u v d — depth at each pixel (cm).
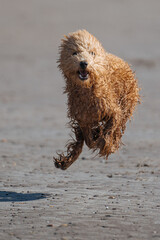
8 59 14638
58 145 5422
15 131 6375
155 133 6150
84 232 2381
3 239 2297
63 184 3509
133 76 3453
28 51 16062
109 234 2352
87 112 3109
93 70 2994
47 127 6712
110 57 3300
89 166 4259
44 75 12369
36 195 3169
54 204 2930
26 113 7869
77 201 2995
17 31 19712
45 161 4506
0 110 8119
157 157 4631
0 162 4416
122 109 3331
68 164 3209
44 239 2292
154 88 10369
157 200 3005
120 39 17812
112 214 2691
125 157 4666
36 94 9875
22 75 12288
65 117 7569
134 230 2408
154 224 2503
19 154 4866
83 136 3266
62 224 2509
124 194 3175
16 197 3116
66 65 3052
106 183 3528
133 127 6638
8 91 10138
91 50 3075
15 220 2594
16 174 3878
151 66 13225
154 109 8131
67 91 3181
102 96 3072
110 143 3098
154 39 17750
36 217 2647
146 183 3509
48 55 15450
